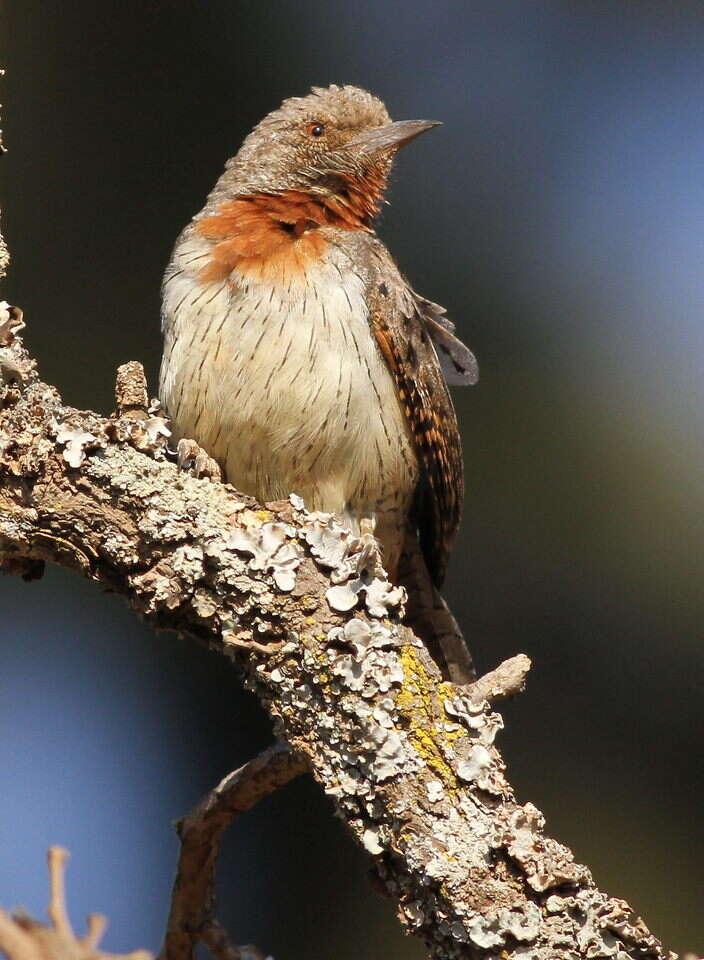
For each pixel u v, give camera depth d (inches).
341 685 227.1
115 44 506.0
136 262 488.1
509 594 470.9
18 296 476.4
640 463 482.3
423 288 495.8
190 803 454.0
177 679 473.4
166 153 499.8
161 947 274.2
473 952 211.0
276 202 360.5
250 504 241.4
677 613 471.2
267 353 324.8
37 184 487.8
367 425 336.5
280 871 440.1
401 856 218.2
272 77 513.0
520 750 455.2
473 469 477.7
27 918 121.6
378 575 236.5
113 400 470.9
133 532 238.2
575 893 209.9
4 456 238.8
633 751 457.1
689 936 427.2
